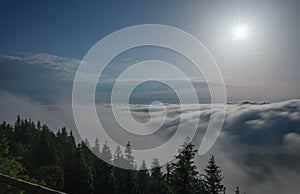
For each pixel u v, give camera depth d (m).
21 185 7.58
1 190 17.59
